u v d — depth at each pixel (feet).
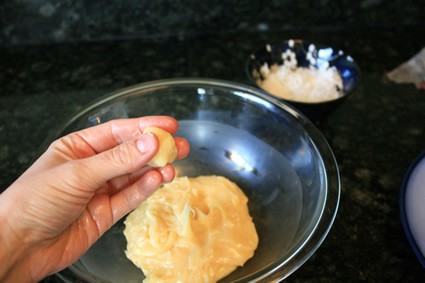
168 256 1.10
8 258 0.90
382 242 1.24
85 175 0.91
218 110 1.43
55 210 0.91
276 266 0.95
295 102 1.45
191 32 2.10
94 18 1.99
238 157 1.42
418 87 1.84
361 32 2.16
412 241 1.13
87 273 0.99
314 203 1.13
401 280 1.15
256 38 2.09
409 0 2.08
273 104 1.33
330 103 1.45
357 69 1.60
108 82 1.85
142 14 2.00
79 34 2.05
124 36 2.08
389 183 1.42
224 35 2.11
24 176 0.96
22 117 1.69
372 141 1.58
